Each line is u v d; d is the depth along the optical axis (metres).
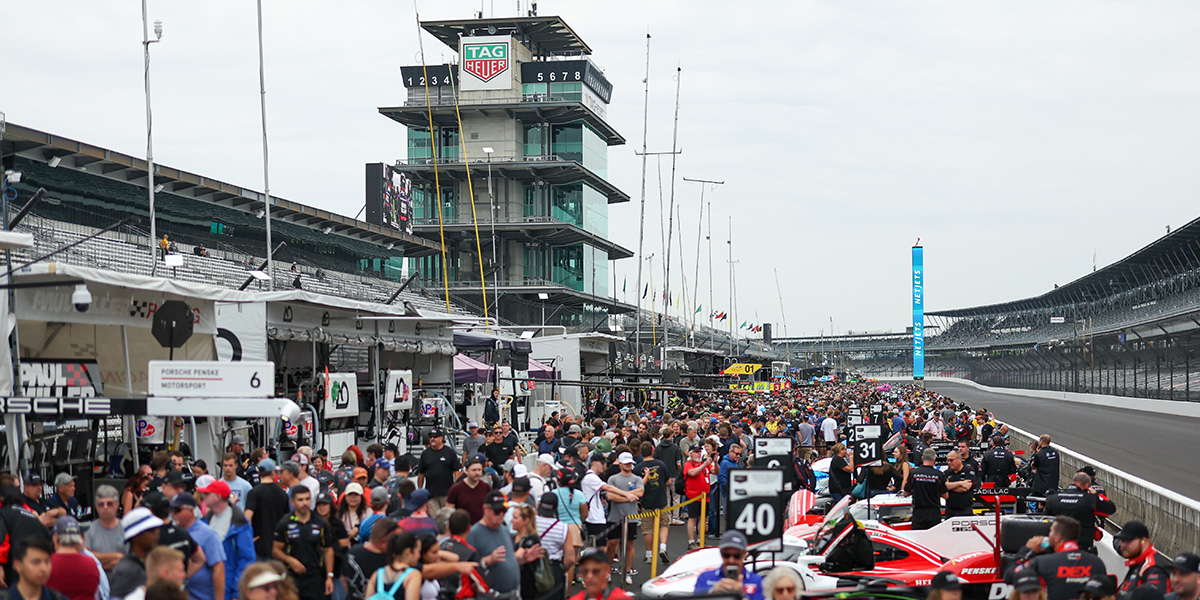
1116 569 13.80
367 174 75.69
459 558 9.55
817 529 14.88
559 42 94.31
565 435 21.19
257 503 10.41
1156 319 78.06
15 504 10.09
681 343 97.00
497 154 88.94
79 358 17.53
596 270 99.75
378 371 23.97
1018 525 12.10
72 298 14.03
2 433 13.69
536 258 91.19
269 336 19.94
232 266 48.12
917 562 12.86
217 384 12.33
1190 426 55.44
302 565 9.56
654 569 15.38
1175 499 17.25
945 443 26.20
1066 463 29.05
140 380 18.88
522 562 10.32
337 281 59.75
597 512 14.38
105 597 9.05
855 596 10.31
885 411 38.12
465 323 27.55
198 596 8.68
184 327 16.75
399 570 8.46
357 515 11.81
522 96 90.00
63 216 42.84
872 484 19.64
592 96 93.62
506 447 19.02
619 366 53.97
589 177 92.25
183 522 8.72
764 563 11.91
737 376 66.31
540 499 11.91
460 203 89.06
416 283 82.62
